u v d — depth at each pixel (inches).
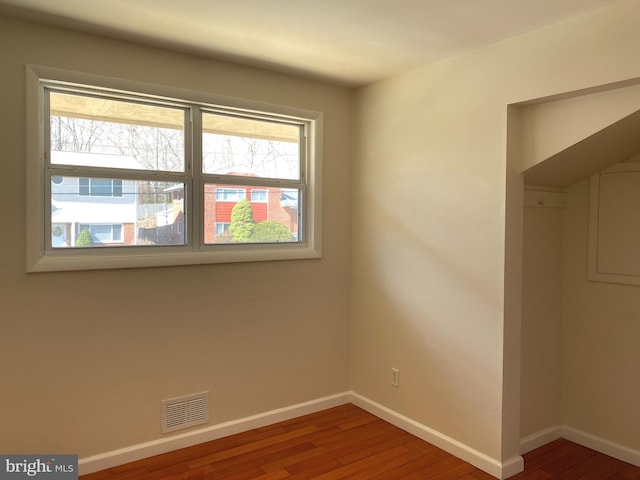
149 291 108.6
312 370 135.8
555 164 102.2
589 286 116.0
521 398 113.0
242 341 122.7
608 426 112.6
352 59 114.0
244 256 121.2
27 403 95.6
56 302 97.8
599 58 83.9
